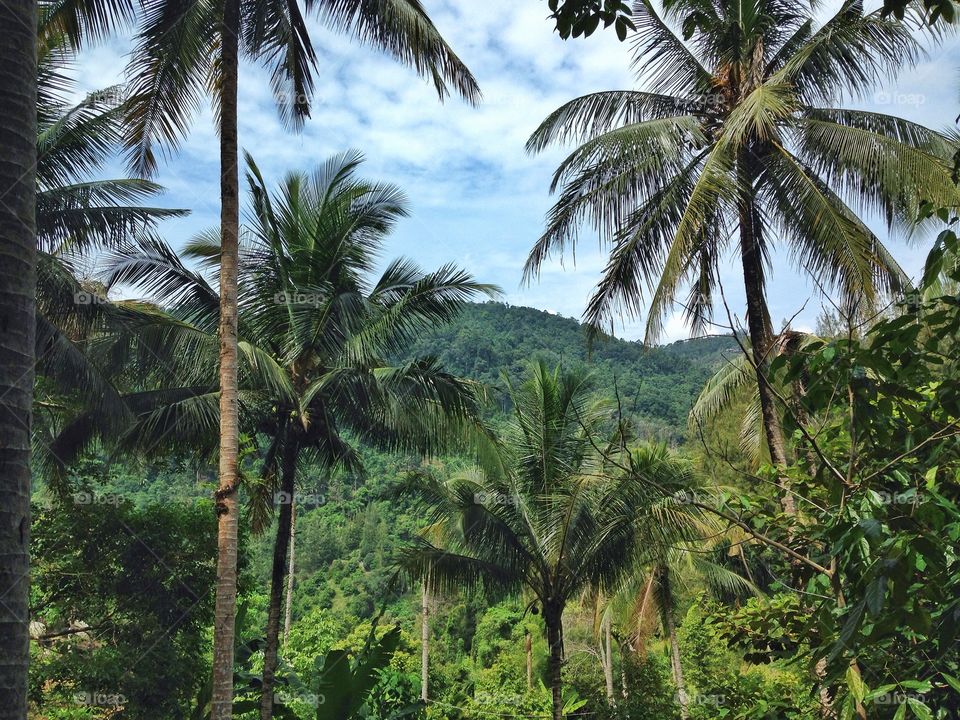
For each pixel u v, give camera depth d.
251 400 15.33
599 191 15.01
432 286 15.30
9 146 5.04
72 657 14.78
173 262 14.83
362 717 15.50
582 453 17.86
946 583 3.67
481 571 18.00
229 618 9.62
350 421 16.17
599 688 25.30
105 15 10.30
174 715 15.52
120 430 15.23
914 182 12.48
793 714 6.59
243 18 11.26
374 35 11.38
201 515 17.31
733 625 7.43
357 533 59.50
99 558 16.09
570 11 4.36
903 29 12.67
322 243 15.50
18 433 4.81
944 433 4.03
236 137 10.60
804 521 6.65
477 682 35.53
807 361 4.23
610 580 17.86
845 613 4.17
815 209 13.14
